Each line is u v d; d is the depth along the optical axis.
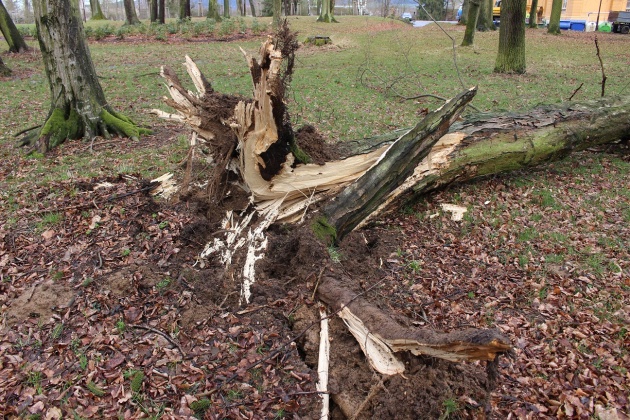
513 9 16.91
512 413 3.96
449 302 5.21
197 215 6.04
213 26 29.55
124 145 9.86
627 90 14.41
